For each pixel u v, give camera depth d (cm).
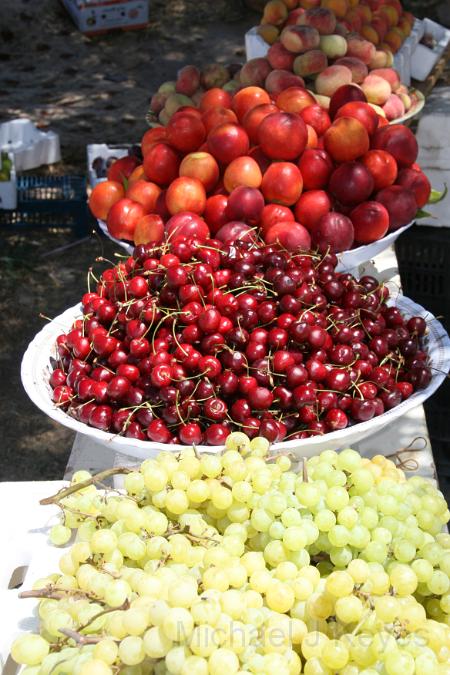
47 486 158
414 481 135
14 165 521
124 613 102
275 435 156
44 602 116
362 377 170
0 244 505
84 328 180
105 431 163
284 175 221
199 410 162
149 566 114
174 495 123
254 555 114
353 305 182
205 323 165
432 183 378
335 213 219
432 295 364
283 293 174
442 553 117
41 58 776
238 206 218
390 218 229
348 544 119
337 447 162
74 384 172
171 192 222
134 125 656
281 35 339
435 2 804
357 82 336
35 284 477
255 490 124
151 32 823
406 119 339
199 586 108
